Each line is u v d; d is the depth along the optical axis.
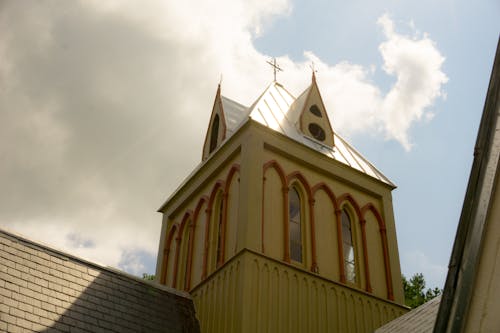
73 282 18.33
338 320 20.19
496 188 7.70
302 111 25.78
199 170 25.33
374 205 24.95
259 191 21.36
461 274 7.86
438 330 8.20
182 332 19.33
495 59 8.30
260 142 22.72
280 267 19.95
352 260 22.97
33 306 16.42
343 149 26.38
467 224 7.93
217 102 27.77
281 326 18.69
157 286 20.56
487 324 7.61
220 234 22.44
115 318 17.95
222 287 19.89
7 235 18.48
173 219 26.61
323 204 23.36
